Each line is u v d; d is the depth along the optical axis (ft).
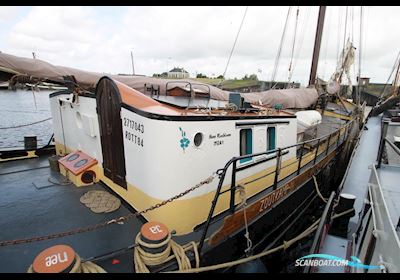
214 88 21.67
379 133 32.91
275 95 25.46
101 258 7.91
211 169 11.48
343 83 46.42
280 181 16.71
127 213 11.59
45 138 51.65
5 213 11.37
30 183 14.38
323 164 24.00
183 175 10.23
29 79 14.26
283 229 15.89
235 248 10.93
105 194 13.00
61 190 13.56
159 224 8.62
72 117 16.10
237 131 12.62
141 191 10.87
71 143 17.01
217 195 9.11
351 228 13.25
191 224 10.84
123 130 11.38
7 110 78.48
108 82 11.78
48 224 10.66
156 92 17.56
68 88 15.70
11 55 13.88
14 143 46.96
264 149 14.99
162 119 9.47
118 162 12.24
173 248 8.55
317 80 40.37
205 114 11.30
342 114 38.37
